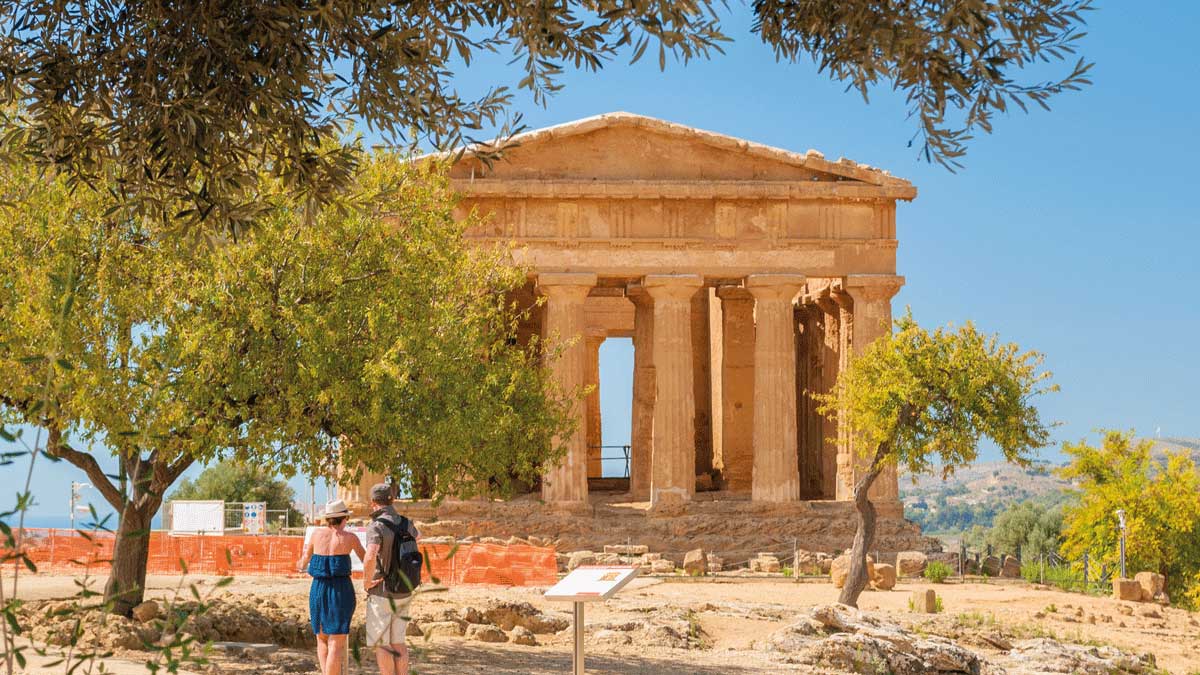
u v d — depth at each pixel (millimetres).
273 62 9359
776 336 48656
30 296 16312
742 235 49156
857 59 9156
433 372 20469
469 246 27500
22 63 9914
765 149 49281
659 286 48438
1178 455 58312
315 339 18688
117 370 16812
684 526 46594
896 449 31781
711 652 21891
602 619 25875
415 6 9539
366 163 21484
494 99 10344
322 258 19906
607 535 46344
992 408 31578
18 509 5152
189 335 17188
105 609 5766
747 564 45562
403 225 22625
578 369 47656
